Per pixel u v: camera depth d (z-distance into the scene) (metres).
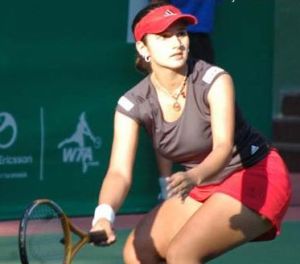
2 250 25.78
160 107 17.33
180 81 17.17
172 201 18.27
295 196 33.97
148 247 17.98
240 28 31.94
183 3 29.44
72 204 29.72
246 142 17.84
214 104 16.89
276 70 43.00
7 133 28.73
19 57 28.64
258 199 17.44
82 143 29.72
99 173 30.05
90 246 26.34
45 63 28.98
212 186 17.84
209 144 17.33
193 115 17.16
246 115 32.34
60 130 29.39
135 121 17.52
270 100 32.81
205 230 17.14
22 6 28.53
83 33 29.41
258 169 17.77
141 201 30.59
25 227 15.40
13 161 28.91
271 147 18.30
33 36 28.75
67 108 29.42
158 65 17.14
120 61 29.95
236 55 31.97
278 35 42.81
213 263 25.33
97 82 29.73
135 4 29.92
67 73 29.33
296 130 41.97
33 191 29.22
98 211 16.73
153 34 17.02
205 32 29.95
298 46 42.84
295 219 30.59
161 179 30.05
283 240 27.83
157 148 17.78
